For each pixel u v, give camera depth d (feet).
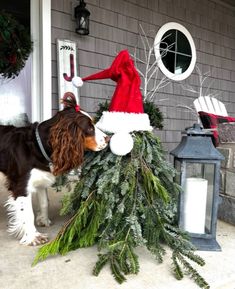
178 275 4.75
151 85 16.63
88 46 14.20
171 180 5.89
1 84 13.46
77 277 4.73
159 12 16.71
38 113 13.19
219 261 5.41
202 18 18.79
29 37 12.15
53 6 13.01
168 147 17.71
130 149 5.49
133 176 5.60
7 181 6.38
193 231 6.11
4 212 7.88
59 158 5.66
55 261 5.27
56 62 13.26
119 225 5.57
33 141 6.05
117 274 4.73
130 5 15.53
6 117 13.55
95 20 14.37
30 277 4.71
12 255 5.51
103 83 14.71
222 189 7.59
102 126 5.90
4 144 6.32
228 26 20.36
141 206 5.57
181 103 18.10
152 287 4.48
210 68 19.56
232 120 9.86
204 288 4.49
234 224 7.31
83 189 5.91
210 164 5.94
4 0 13.76
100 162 5.72
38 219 7.02
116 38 15.16
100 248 5.44
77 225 5.65
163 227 5.57
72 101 6.14
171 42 17.43
